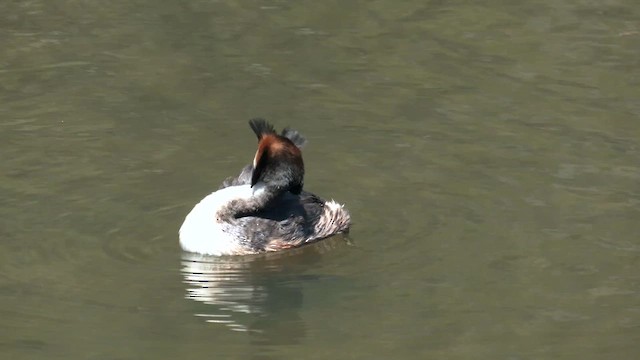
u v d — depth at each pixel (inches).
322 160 622.8
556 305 488.4
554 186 592.1
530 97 695.1
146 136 650.2
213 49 763.4
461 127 658.2
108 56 749.9
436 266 524.1
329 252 545.3
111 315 479.2
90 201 579.5
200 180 603.8
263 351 454.6
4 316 474.0
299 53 758.5
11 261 520.4
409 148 635.5
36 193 585.0
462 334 467.5
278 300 498.9
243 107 685.3
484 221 561.3
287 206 560.1
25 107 680.4
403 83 716.7
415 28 797.2
